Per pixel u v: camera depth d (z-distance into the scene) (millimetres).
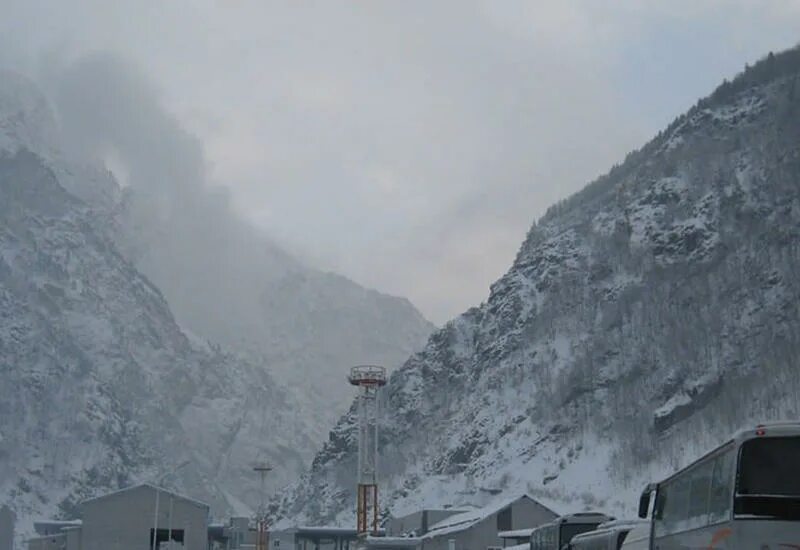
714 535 27594
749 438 25750
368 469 181875
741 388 199875
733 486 25812
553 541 71375
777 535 24828
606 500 196000
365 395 183875
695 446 192500
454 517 151750
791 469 25266
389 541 133375
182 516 155750
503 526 127500
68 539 154000
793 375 190875
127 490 155625
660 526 36938
